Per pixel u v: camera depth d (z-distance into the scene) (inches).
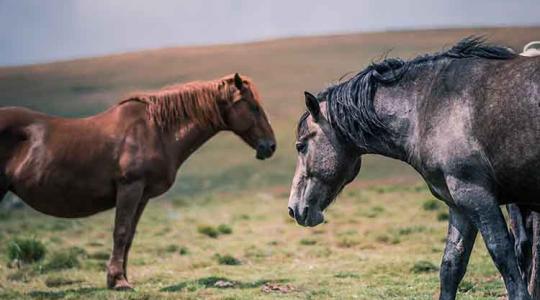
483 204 297.7
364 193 1117.1
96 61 3390.7
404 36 3503.9
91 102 2758.4
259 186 1596.9
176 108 511.5
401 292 458.3
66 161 493.0
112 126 502.3
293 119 2281.0
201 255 654.5
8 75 3176.7
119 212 492.4
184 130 512.4
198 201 1283.2
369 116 327.9
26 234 859.4
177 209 1160.2
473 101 301.9
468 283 462.0
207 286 500.4
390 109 325.4
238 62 3289.9
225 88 518.9
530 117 288.7
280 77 2960.1
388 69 331.9
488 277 491.8
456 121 303.7
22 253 613.6
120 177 493.4
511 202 312.7
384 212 879.1
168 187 512.4
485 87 301.3
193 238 765.3
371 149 335.0
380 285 486.9
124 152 494.6
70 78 3105.3
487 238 297.0
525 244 376.2
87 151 495.2
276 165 1827.0
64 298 462.9
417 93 320.8
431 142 309.0
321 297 453.7
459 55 316.8
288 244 705.0
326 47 3484.3
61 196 495.8
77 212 505.0
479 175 299.4
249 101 522.6
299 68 3093.0
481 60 311.7
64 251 647.8
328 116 337.4
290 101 2527.1
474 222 300.5
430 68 321.1
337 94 336.8
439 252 612.4
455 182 302.5
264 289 480.4
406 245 654.5
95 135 499.2
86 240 809.5
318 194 341.1
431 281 488.4
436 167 307.9
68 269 587.2
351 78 339.3
